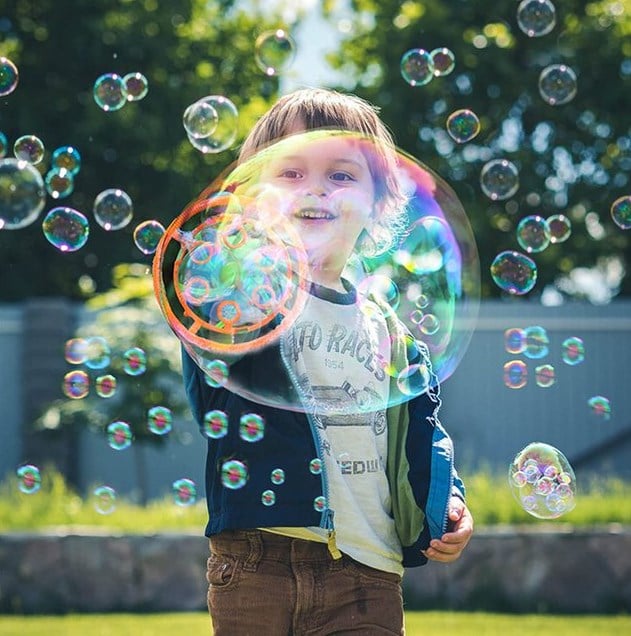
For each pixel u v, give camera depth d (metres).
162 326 7.72
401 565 2.31
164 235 2.31
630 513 5.84
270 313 2.23
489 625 4.73
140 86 3.28
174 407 7.61
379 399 2.29
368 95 14.48
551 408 9.37
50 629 4.65
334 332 2.29
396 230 2.54
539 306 9.42
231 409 2.25
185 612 5.37
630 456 9.35
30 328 8.79
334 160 2.36
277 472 2.18
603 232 14.92
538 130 14.87
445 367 2.61
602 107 14.68
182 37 13.62
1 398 8.91
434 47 14.39
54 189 3.06
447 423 9.37
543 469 2.70
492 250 14.27
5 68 3.14
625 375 9.38
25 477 2.95
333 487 2.21
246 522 2.16
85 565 5.43
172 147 12.88
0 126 12.94
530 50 14.78
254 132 2.54
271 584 2.17
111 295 8.11
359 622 2.19
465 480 6.50
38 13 13.19
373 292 2.48
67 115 13.09
